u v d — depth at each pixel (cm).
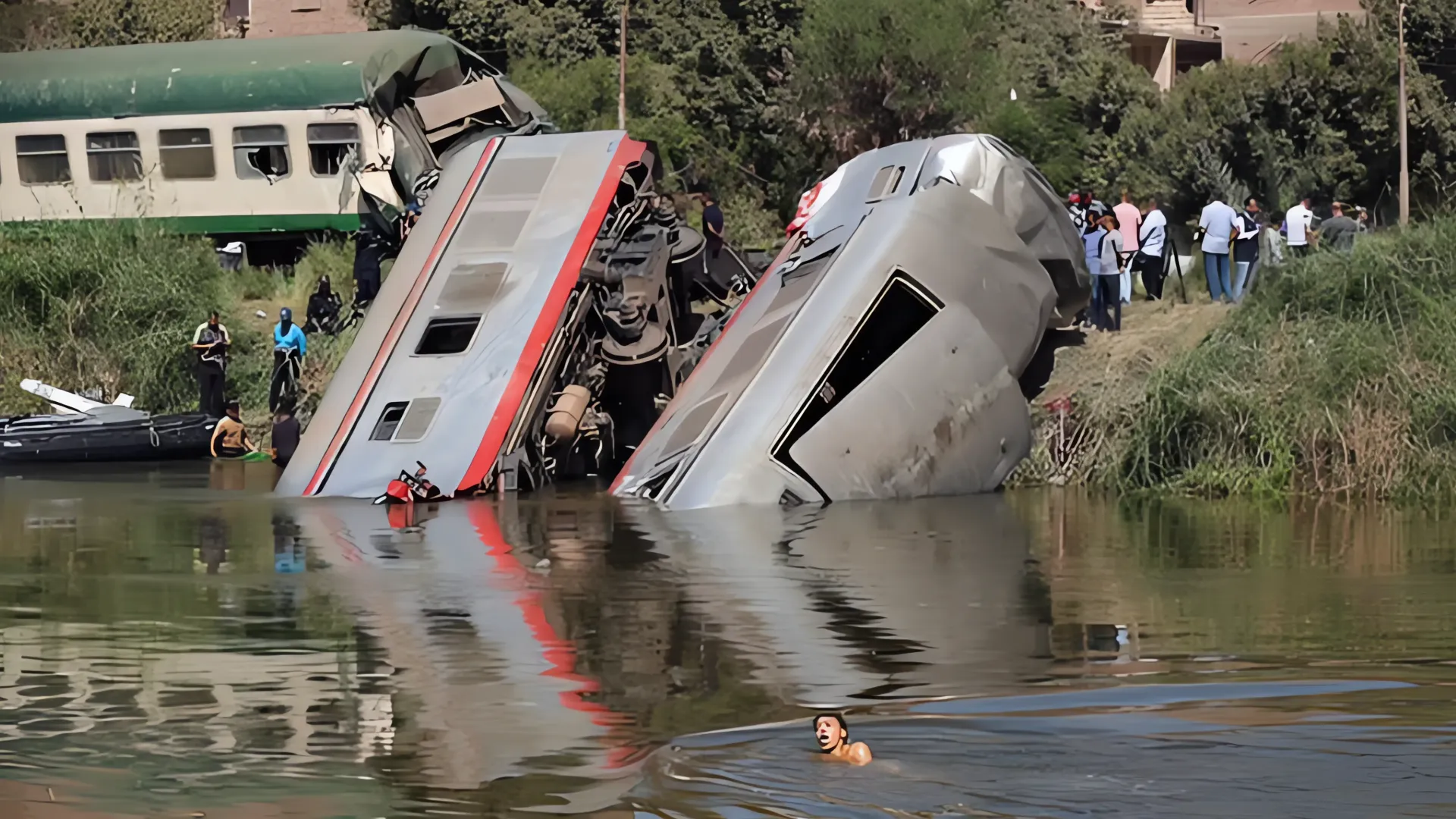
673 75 8838
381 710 1958
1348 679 2028
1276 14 11206
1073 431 4106
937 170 4128
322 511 3653
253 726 1894
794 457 3681
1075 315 4272
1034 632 2345
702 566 2905
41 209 5906
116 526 3444
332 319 5353
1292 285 4228
